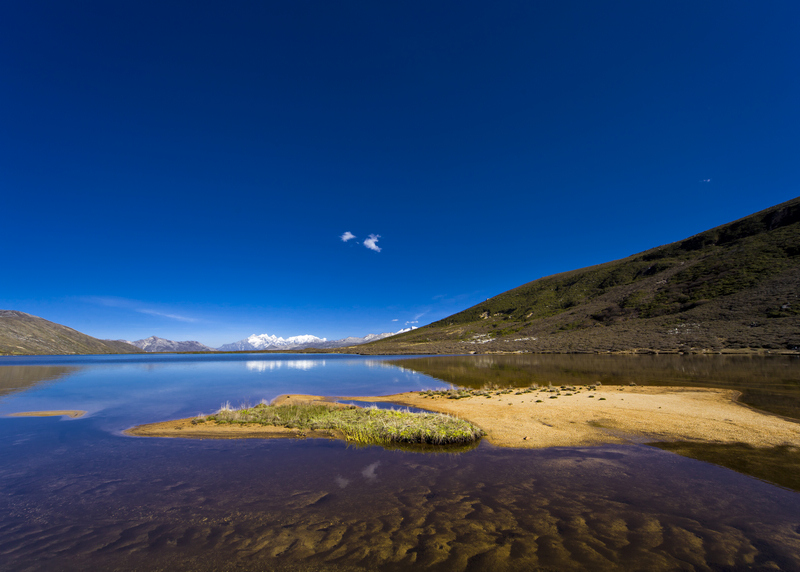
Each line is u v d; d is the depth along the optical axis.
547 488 7.31
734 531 5.45
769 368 25.45
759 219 75.75
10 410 18.20
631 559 4.77
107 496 7.30
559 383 24.47
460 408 17.03
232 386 29.70
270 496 7.22
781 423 11.57
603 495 6.90
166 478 8.34
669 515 6.02
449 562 4.80
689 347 40.78
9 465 9.37
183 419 15.71
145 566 4.88
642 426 12.13
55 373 44.31
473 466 8.86
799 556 4.74
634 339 50.62
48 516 6.45
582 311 82.75
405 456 9.91
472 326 126.06
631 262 104.69
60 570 4.80
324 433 12.77
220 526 6.00
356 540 5.45
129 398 22.69
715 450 9.38
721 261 65.62
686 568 4.55
